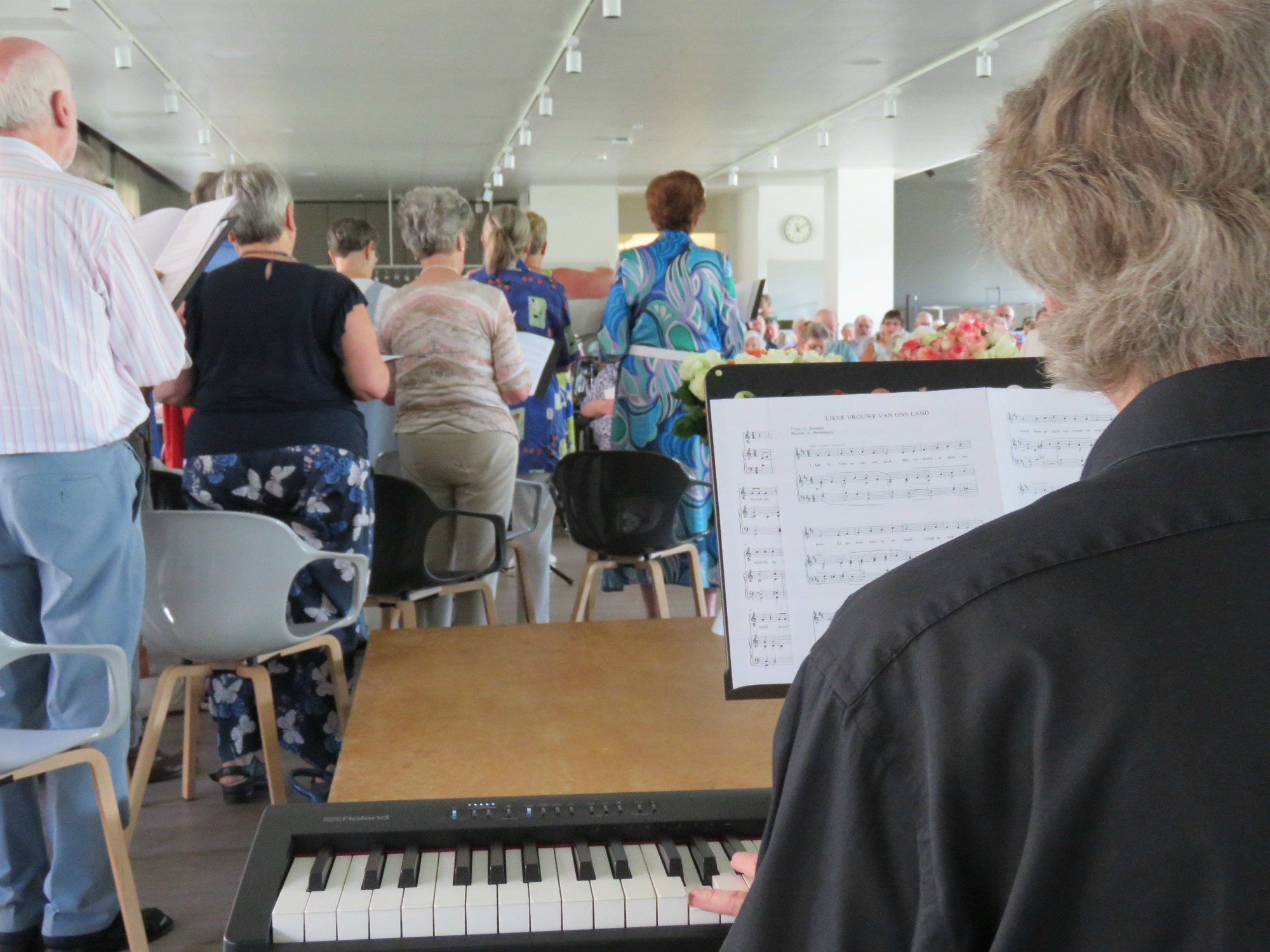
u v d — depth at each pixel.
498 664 1.38
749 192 17.78
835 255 15.91
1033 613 0.44
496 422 3.20
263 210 2.50
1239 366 0.47
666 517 3.28
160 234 2.24
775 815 0.51
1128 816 0.41
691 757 1.08
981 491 0.97
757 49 9.09
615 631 1.54
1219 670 0.41
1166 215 0.47
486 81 10.16
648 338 3.63
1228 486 0.45
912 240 18.31
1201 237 0.46
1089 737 0.42
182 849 2.62
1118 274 0.49
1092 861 0.42
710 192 18.34
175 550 2.26
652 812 0.87
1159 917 0.41
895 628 0.47
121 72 9.59
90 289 1.87
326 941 0.76
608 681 1.32
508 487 3.30
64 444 1.86
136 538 2.01
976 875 0.44
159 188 15.83
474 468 3.19
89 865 2.05
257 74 9.78
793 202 17.52
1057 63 0.52
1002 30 8.57
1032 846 0.42
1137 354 0.49
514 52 9.15
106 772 1.91
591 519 3.34
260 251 2.52
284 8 7.79
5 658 1.75
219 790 2.96
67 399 1.86
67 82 1.94
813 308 17.72
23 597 1.99
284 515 2.55
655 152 14.18
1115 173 0.48
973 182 0.57
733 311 3.70
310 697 2.75
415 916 0.77
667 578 3.86
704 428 2.52
